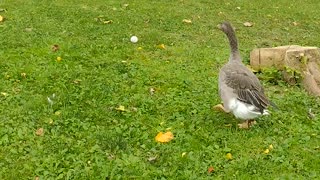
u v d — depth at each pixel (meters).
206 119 4.02
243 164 3.44
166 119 4.04
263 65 5.16
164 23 6.61
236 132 3.84
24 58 5.10
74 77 4.72
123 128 3.85
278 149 3.63
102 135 3.72
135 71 4.92
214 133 3.82
